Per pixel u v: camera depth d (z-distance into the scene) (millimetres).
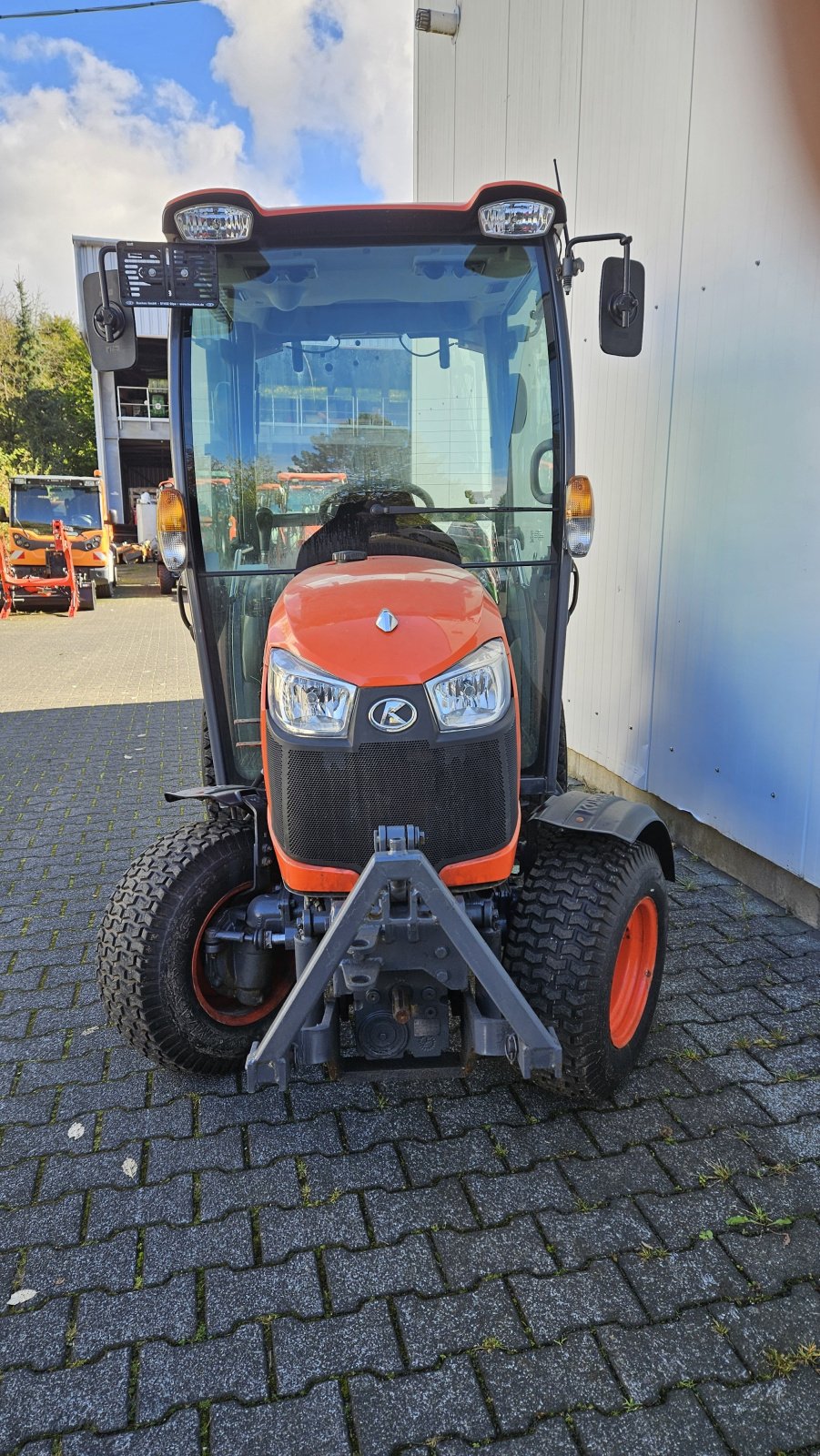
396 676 2336
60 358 46438
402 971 2418
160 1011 2766
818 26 3344
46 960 3834
